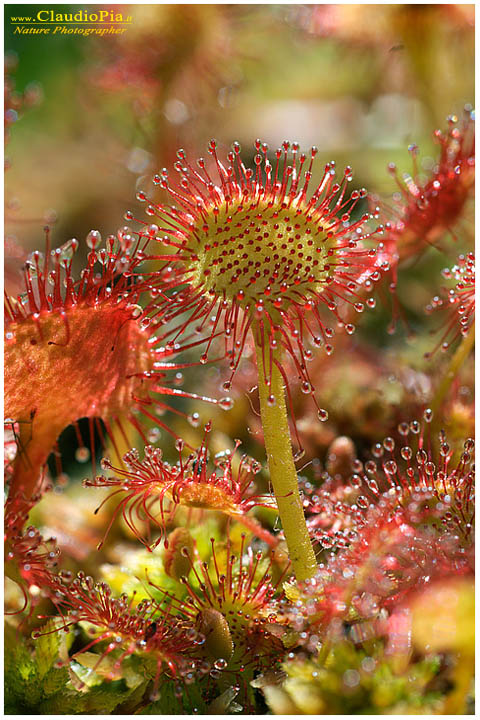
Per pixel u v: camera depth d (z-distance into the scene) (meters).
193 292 0.10
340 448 0.11
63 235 0.18
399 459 0.11
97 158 0.20
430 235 0.11
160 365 0.10
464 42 0.16
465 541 0.09
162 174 0.10
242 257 0.10
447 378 0.11
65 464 0.13
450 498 0.09
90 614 0.10
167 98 0.16
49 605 0.10
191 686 0.10
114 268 0.10
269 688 0.09
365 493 0.10
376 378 0.12
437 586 0.09
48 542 0.10
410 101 0.19
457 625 0.09
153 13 0.15
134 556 0.11
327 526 0.10
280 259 0.10
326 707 0.09
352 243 0.10
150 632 0.10
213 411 0.12
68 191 0.19
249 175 0.10
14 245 0.12
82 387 0.10
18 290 0.11
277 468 0.10
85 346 0.10
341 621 0.09
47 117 0.22
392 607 0.09
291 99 0.23
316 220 0.10
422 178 0.12
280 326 0.10
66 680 0.10
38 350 0.10
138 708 0.10
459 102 0.17
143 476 0.10
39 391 0.10
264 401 0.10
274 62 0.23
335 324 0.13
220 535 0.11
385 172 0.19
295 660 0.09
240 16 0.17
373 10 0.16
